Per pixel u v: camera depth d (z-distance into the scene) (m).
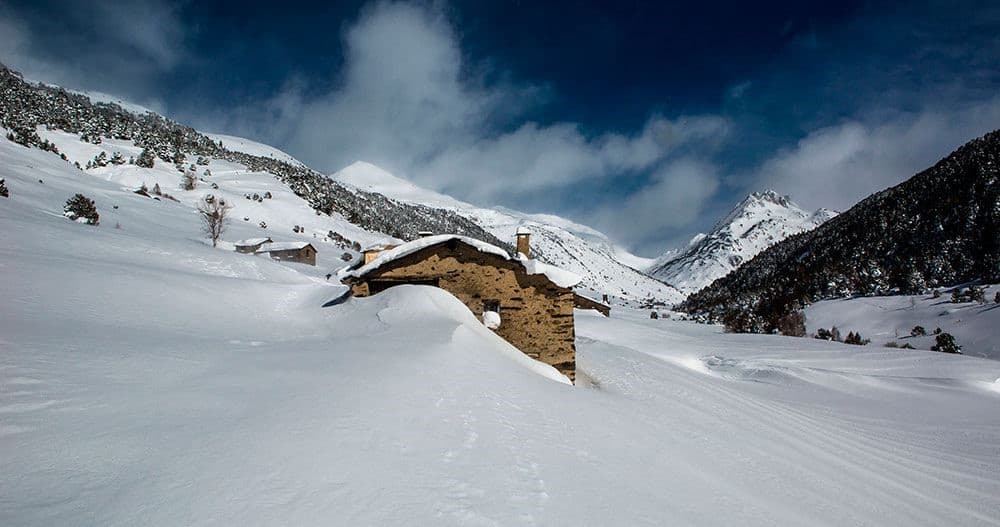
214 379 6.58
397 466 4.45
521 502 4.29
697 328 82.69
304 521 3.39
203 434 4.62
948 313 71.81
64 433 4.38
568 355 16.25
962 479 11.19
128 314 12.70
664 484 5.76
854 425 17.55
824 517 6.39
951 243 104.44
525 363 13.37
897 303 83.88
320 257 77.94
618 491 5.11
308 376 6.96
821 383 28.53
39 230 24.86
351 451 4.57
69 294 13.10
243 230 83.88
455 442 5.32
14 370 5.88
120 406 5.21
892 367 36.72
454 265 16.33
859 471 9.92
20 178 65.38
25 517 3.07
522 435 6.12
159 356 7.72
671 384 18.12
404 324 12.67
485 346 12.00
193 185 110.56
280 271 34.09
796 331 68.19
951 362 37.22
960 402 25.89
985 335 60.53
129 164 118.88
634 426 8.30
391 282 16.55
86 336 8.71
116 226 54.81
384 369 7.69
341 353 8.88
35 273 14.24
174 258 28.44
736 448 8.99
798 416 16.88
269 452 4.33
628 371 20.25
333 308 16.91
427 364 8.45
